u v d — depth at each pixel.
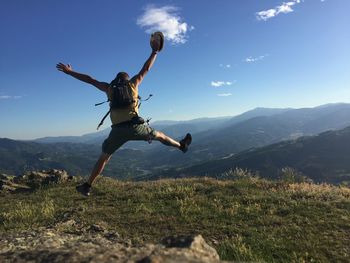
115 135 6.77
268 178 22.00
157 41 7.07
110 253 4.55
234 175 22.27
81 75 7.00
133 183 22.80
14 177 25.59
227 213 14.93
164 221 14.30
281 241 11.68
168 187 20.25
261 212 14.97
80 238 9.41
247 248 11.23
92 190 20.61
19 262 4.59
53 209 16.75
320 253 10.77
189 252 4.73
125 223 14.23
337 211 14.44
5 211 17.28
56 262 4.44
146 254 4.47
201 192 19.00
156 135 7.05
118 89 6.73
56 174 25.09
